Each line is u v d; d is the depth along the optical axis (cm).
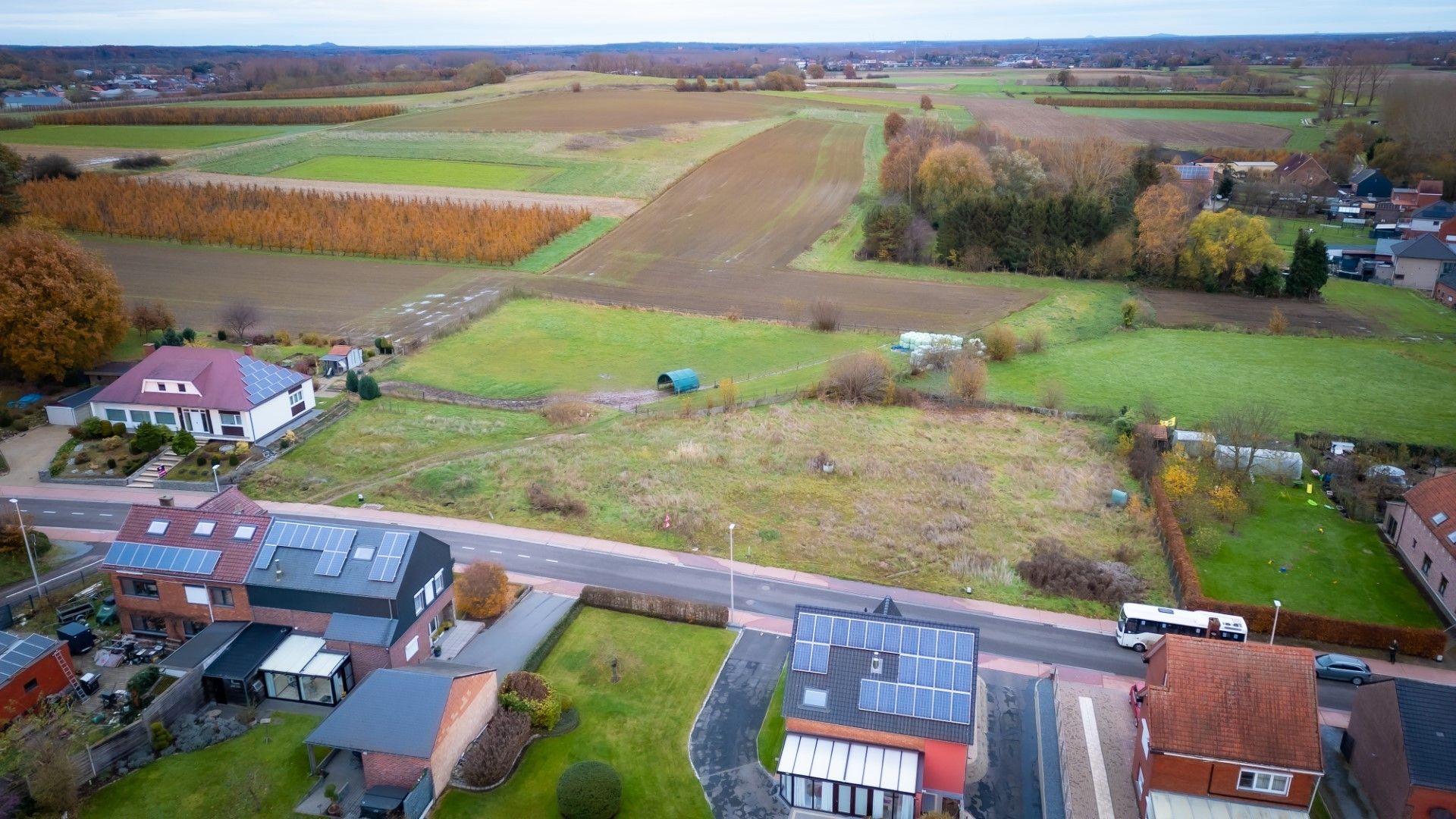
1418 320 11619
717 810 4041
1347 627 5231
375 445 7781
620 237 14738
